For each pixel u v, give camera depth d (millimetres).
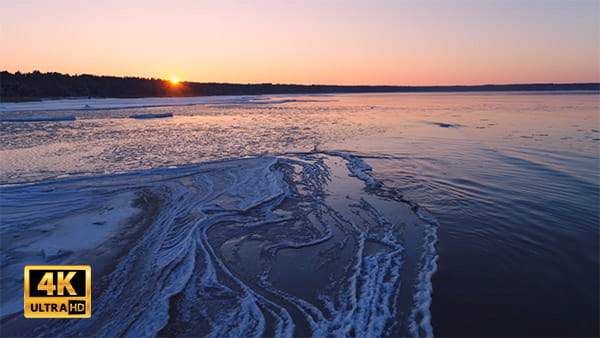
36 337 3586
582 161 11227
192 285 4555
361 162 11258
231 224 6547
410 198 7961
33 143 14750
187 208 7145
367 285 4637
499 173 9883
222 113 32844
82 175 9531
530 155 12266
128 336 3633
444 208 7328
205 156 12234
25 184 8539
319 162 11492
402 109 38031
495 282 4668
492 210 7145
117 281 4551
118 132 18500
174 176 9461
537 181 9062
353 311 4082
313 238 6059
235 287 4570
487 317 3988
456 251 5516
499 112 31453
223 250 5582
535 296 4367
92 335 3637
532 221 6566
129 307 4070
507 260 5223
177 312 4023
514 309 4125
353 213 7160
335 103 54656
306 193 8398
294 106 45438
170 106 44594
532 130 18797
